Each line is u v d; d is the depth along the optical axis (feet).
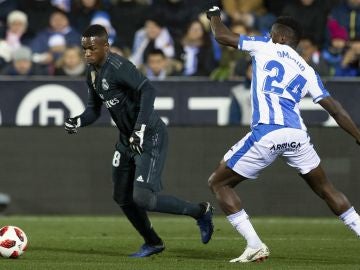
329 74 155.22
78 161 141.08
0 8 187.52
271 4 181.78
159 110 140.97
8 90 141.79
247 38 80.53
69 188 140.97
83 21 180.86
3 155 141.18
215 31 80.94
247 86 139.85
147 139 82.94
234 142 139.54
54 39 174.40
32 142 141.08
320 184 81.82
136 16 181.16
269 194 139.64
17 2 187.83
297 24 82.53
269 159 79.92
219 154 139.74
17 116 141.79
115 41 176.96
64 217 137.59
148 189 82.38
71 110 141.49
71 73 161.99
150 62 161.48
